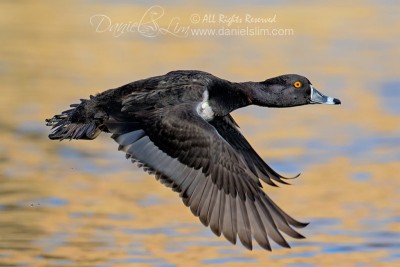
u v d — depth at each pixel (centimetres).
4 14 2659
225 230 791
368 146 1739
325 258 1221
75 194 1473
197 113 837
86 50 2355
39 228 1317
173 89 860
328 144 1748
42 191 1480
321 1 2831
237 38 2530
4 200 1430
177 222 1362
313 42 2466
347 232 1316
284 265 1194
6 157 1647
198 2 2698
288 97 970
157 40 2494
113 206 1423
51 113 1869
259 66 2200
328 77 2141
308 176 1576
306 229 1332
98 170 1609
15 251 1230
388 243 1275
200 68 2164
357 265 1194
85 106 865
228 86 916
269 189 1520
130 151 828
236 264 1195
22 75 2127
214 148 812
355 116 1931
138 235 1301
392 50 2388
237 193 802
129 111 844
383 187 1516
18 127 1812
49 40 2422
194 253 1235
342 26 2609
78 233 1304
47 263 1189
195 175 812
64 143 1756
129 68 2178
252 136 1789
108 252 1233
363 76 2161
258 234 784
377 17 2703
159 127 825
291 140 1767
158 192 1505
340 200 1458
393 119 1900
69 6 2742
